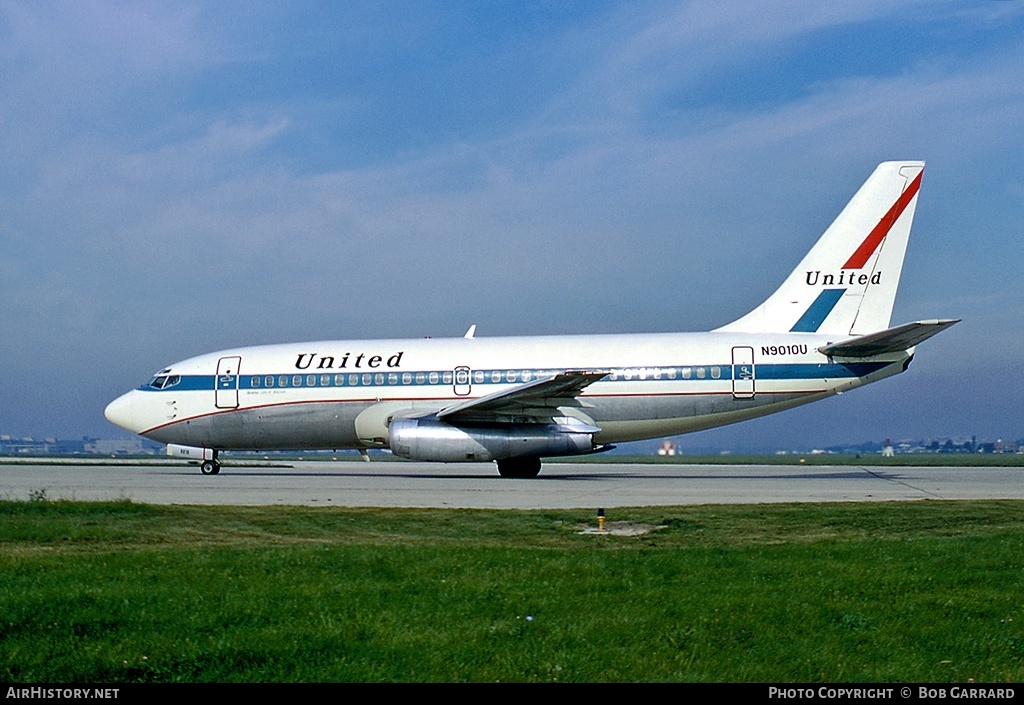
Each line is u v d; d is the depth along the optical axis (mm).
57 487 26656
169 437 33188
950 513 18156
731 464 48969
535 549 13547
